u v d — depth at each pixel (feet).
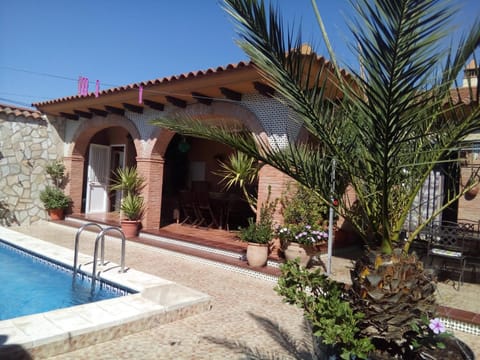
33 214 38.75
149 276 19.69
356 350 8.36
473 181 11.22
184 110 28.91
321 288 11.12
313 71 10.59
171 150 45.78
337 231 29.63
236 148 10.46
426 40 5.88
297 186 22.29
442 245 21.09
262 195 23.91
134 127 33.14
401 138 8.36
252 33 8.10
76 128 39.65
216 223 34.96
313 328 10.09
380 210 9.86
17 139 37.52
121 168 44.60
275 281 20.93
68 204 39.93
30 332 11.54
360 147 9.79
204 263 24.97
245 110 24.85
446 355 10.11
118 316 13.35
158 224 33.09
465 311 16.16
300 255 21.65
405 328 9.17
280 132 23.00
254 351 12.42
